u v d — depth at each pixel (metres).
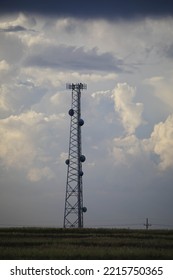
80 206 121.06
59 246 66.56
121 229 97.38
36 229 96.38
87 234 87.94
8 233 88.06
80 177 121.88
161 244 70.75
